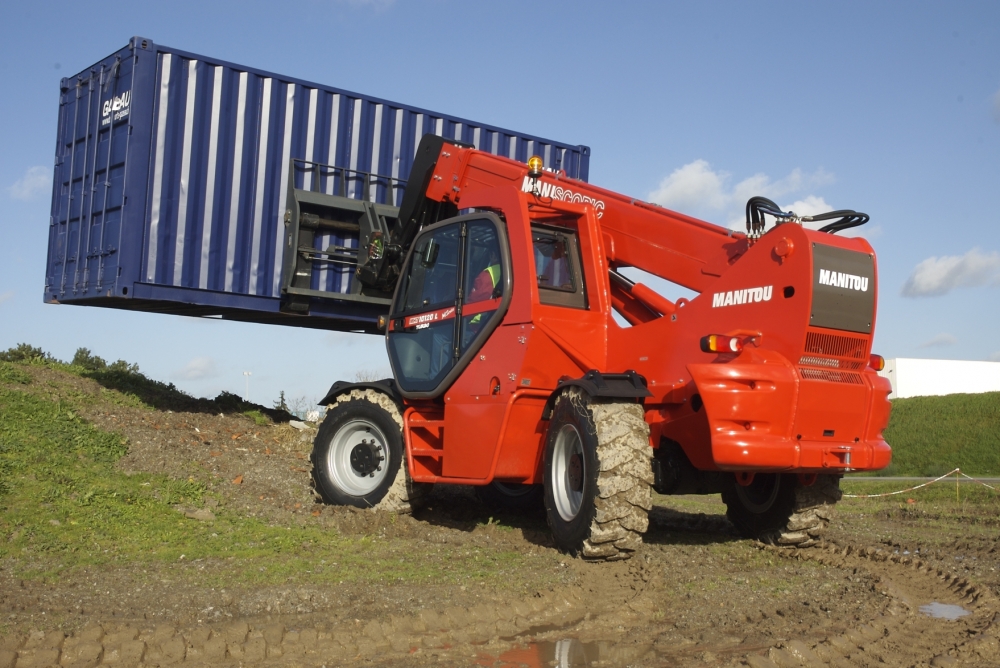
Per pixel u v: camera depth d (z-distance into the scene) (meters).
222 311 10.46
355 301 10.43
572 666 3.79
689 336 6.22
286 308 10.15
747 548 6.75
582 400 5.95
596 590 5.16
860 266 5.76
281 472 8.83
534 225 6.88
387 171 10.80
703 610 4.75
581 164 12.34
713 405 5.55
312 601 4.63
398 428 7.54
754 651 4.05
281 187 10.09
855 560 6.40
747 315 5.88
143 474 7.69
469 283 7.05
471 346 6.82
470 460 6.70
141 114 9.26
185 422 10.52
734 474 6.64
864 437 5.84
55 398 9.87
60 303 10.47
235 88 9.81
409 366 7.52
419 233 7.80
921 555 7.12
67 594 4.73
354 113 10.58
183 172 9.48
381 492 7.54
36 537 5.77
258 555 5.73
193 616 4.38
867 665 3.92
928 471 24.25
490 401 6.59
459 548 6.18
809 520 6.66
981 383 39.19
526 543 6.48
